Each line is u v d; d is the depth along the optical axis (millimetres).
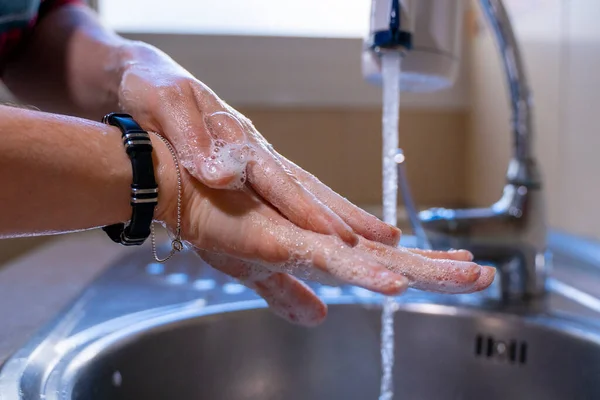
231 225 322
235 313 561
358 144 1087
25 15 587
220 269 409
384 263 305
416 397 581
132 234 332
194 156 323
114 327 509
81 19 629
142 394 487
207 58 1081
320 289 655
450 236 587
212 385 545
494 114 978
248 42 1078
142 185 322
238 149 323
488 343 560
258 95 1079
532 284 604
